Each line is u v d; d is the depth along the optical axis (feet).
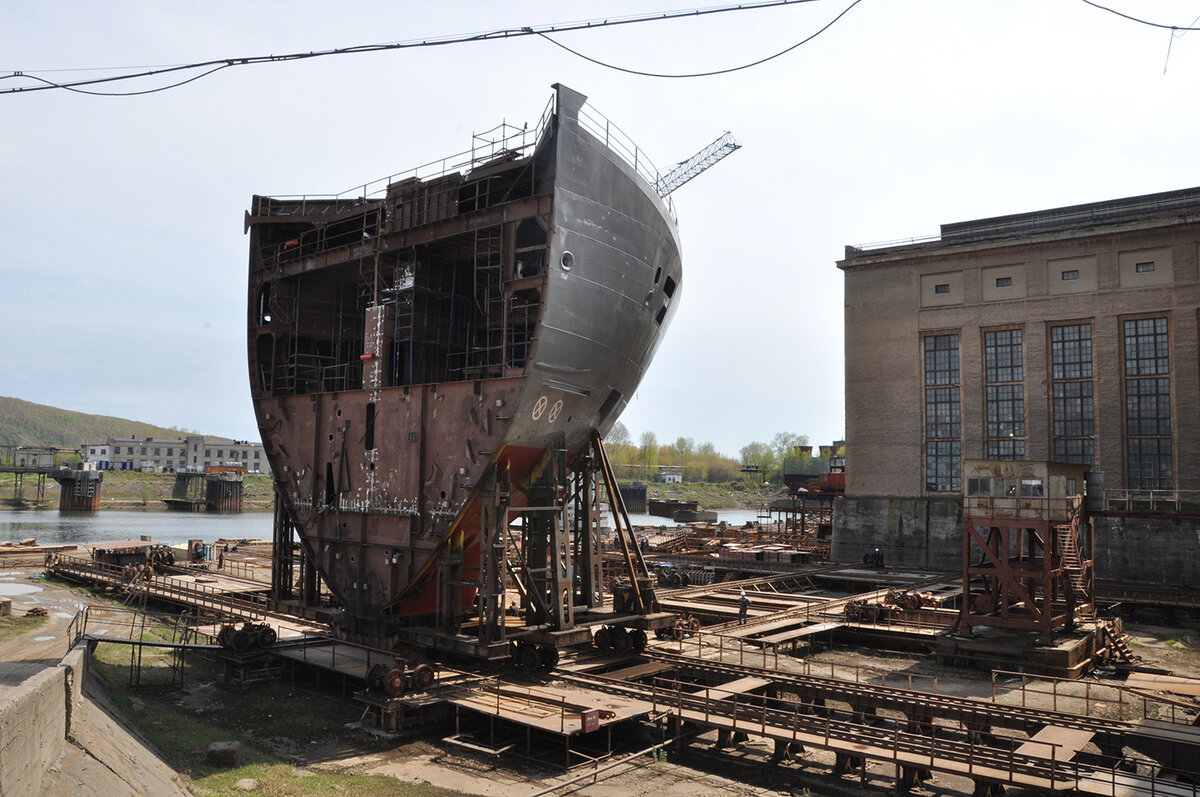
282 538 90.74
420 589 78.64
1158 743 52.60
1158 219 155.43
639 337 77.51
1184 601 124.47
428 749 60.18
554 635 68.08
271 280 92.79
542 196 69.10
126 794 42.29
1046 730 55.93
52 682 40.16
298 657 78.23
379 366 80.74
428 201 79.30
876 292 190.08
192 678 82.07
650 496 618.03
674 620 80.38
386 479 77.92
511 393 68.39
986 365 175.52
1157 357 156.15
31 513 487.61
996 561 88.79
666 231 79.10
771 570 167.43
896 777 53.52
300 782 51.19
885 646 98.53
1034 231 176.55
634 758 57.36
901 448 183.62
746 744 62.90
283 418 89.56
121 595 132.46
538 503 75.41
